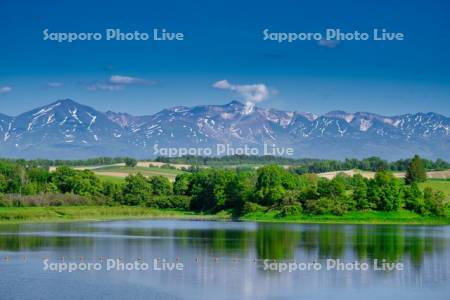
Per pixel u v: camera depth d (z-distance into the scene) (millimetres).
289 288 94312
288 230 182750
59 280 98250
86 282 97062
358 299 87875
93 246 137875
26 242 144000
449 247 139500
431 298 88688
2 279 98750
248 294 90250
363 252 130625
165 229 184500
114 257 121625
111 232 171875
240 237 159500
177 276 102375
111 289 92312
